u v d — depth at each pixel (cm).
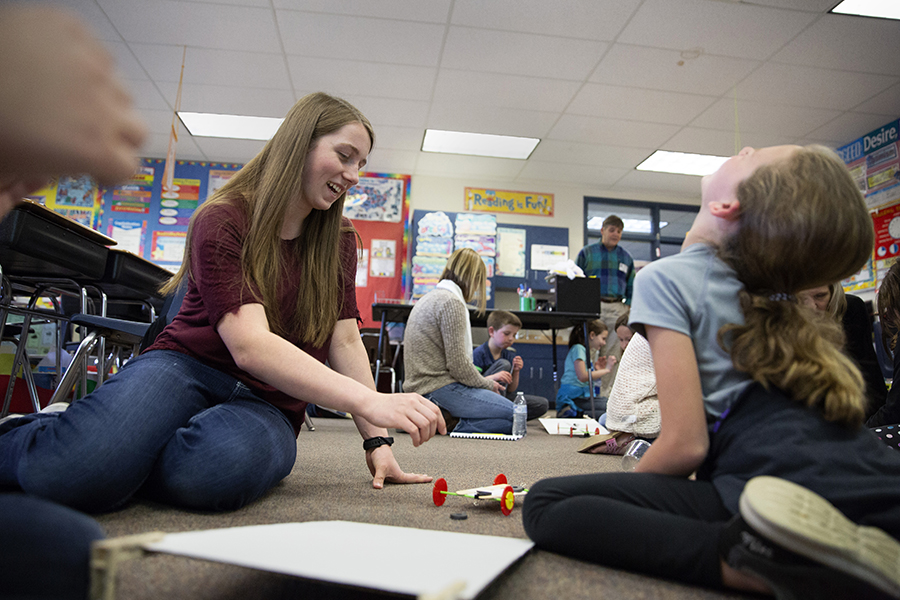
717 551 54
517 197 619
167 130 516
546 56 397
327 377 81
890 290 143
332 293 109
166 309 135
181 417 90
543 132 507
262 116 489
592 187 629
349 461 154
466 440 246
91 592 35
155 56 407
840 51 378
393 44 389
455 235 590
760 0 334
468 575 43
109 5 355
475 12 355
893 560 45
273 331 98
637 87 431
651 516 59
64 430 79
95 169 25
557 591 55
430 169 593
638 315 65
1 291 186
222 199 97
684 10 346
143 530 72
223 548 43
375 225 593
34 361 321
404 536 62
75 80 23
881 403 158
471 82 433
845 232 58
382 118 490
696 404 61
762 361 58
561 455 192
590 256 511
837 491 52
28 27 22
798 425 56
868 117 461
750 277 65
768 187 61
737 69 402
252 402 98
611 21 358
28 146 23
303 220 109
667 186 620
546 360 562
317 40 387
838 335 65
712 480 62
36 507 36
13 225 171
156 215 562
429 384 274
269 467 90
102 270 214
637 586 56
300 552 46
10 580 33
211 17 365
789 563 47
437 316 272
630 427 196
